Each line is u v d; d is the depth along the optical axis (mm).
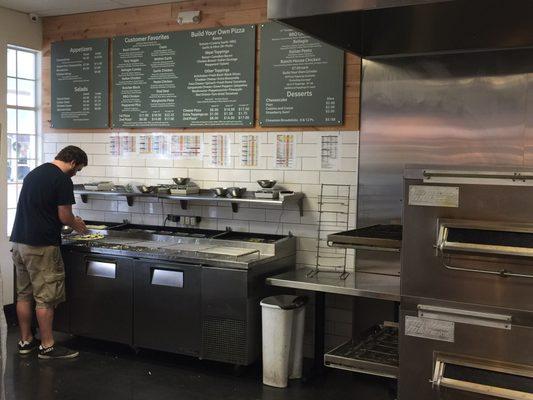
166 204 5012
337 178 4312
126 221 5207
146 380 3957
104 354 4465
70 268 4535
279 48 4438
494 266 2449
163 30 4922
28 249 4184
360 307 4266
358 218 4215
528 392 2383
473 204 2480
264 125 4531
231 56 4637
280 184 4520
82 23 5293
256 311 3975
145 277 4219
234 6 4617
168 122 4934
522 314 2408
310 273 4137
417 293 2615
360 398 3713
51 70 5453
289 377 4012
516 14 3254
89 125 5297
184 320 4086
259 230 4637
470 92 3805
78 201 5441
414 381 2648
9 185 5359
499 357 2467
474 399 2482
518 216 2402
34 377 3967
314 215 4410
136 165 5137
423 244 2590
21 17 5266
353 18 3369
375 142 4117
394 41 3771
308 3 2650
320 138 4352
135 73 5055
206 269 3973
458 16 3305
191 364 4281
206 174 4828
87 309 4484
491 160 3770
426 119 3945
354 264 4258
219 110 4715
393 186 4074
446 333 2562
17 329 4969
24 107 5473
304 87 4367
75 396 3662
